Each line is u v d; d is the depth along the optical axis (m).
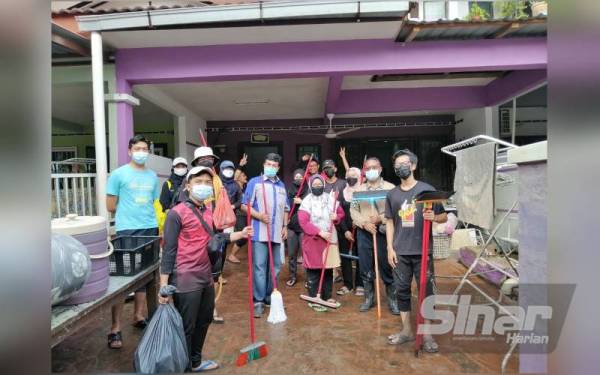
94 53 3.88
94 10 3.98
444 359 2.46
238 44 4.36
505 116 6.51
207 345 2.72
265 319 3.21
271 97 6.59
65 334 1.81
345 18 3.70
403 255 2.62
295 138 8.68
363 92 6.64
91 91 5.90
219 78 4.50
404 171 2.62
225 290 4.05
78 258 1.88
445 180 8.40
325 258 3.45
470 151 3.55
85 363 2.50
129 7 3.99
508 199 3.95
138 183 3.11
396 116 8.44
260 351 2.52
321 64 4.37
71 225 2.06
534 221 1.79
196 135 7.94
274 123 8.64
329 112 6.79
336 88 5.46
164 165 5.76
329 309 3.41
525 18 3.84
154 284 2.95
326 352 2.59
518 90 5.51
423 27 3.94
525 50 4.36
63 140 9.30
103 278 2.16
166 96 6.28
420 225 2.59
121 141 4.50
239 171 5.82
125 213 3.08
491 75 5.77
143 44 4.29
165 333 1.98
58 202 3.61
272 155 3.44
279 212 3.41
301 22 3.75
